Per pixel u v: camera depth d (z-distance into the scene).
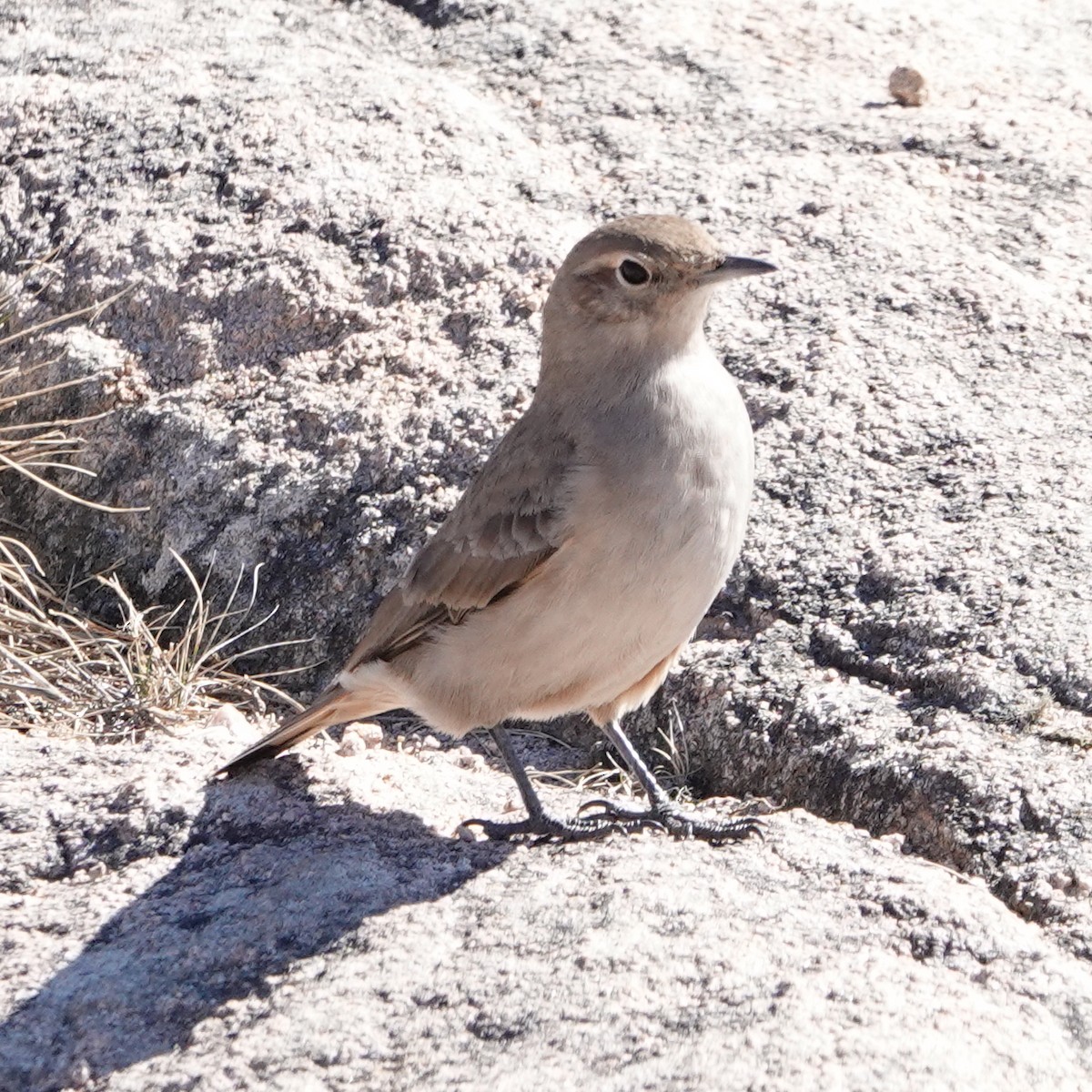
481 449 13.16
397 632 10.04
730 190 15.64
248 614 13.18
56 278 14.87
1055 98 17.77
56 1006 8.23
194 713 12.09
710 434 9.36
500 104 16.91
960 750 10.18
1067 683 10.54
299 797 10.02
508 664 9.68
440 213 14.95
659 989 7.87
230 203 15.17
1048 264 14.82
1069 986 8.08
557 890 8.82
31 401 14.38
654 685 10.12
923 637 11.16
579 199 15.46
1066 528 11.85
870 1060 7.25
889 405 13.15
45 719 12.02
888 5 19.58
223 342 14.30
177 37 17.53
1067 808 9.66
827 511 12.34
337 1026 7.83
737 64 17.86
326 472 13.41
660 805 9.88
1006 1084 7.23
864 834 9.59
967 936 8.40
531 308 14.26
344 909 8.77
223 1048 7.78
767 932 8.33
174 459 13.82
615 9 18.58
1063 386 13.43
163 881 9.23
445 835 9.76
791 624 11.66
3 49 17.28
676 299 9.40
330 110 16.19
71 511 14.09
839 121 16.89
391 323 14.23
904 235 15.10
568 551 9.33
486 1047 7.61
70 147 15.86
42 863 9.45
